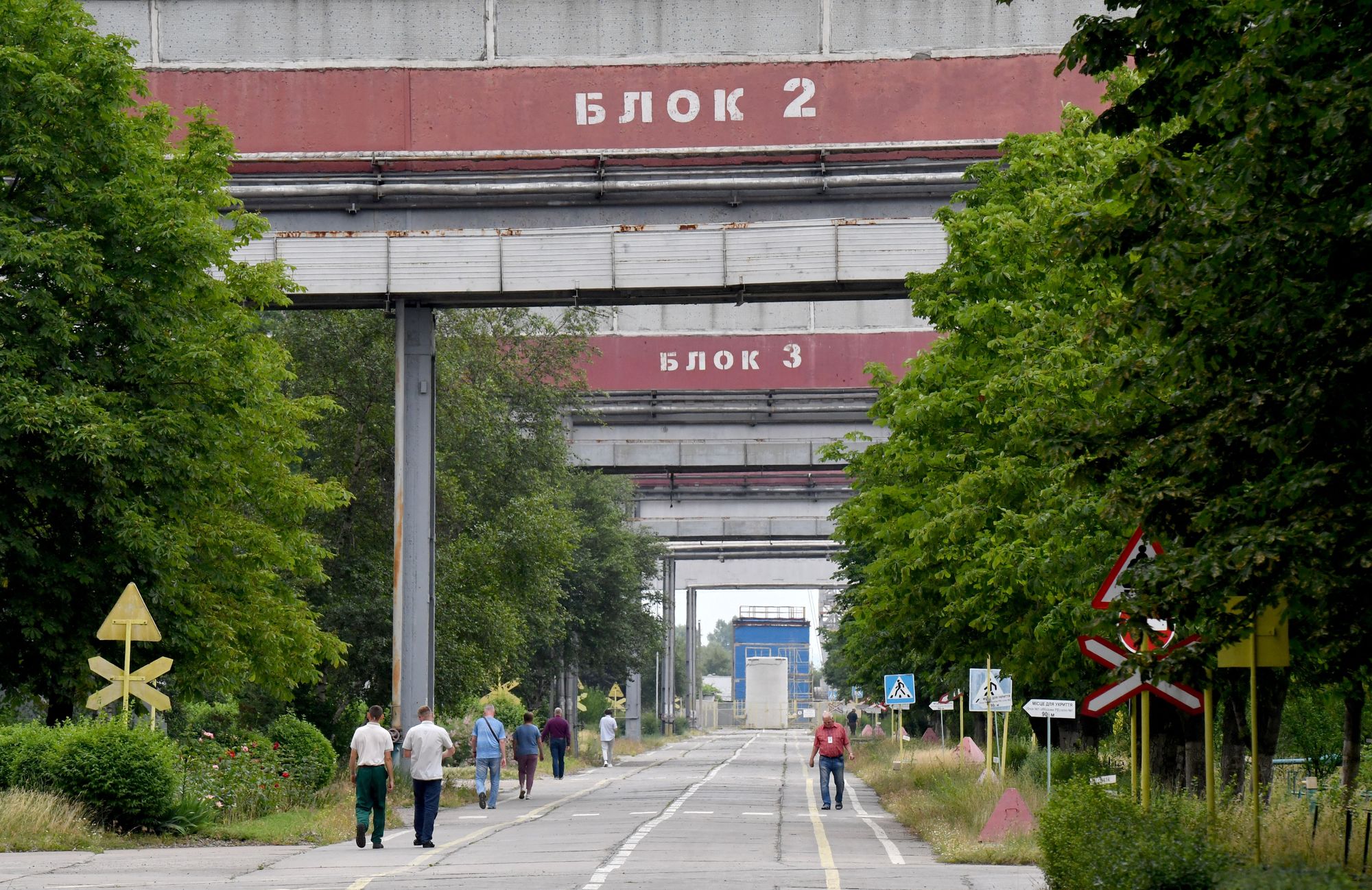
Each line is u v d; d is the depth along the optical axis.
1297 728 54.16
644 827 45.88
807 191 64.00
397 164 64.06
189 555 48.84
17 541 43.56
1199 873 20.12
